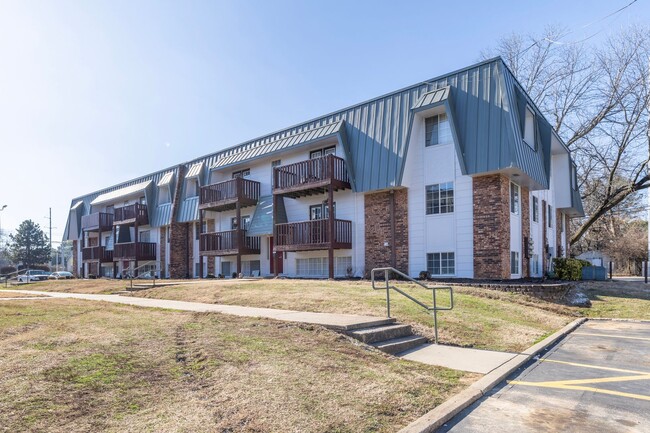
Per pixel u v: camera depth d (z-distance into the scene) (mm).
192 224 28641
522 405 4867
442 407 4559
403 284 14422
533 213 20734
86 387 4410
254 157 22969
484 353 7270
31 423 3598
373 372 5512
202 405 4156
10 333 6699
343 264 19688
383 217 18438
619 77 28234
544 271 20953
